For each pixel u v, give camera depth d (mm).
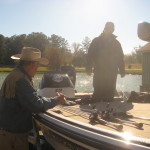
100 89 5320
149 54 14320
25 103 3346
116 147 2461
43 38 76750
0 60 66125
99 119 3340
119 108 4312
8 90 3383
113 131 2775
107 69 5281
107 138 2602
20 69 3539
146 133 2846
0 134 3508
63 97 3791
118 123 3293
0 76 23312
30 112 3609
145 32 2965
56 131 3492
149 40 3043
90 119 3404
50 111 4031
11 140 3492
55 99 3674
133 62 57344
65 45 86312
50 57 41750
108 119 3453
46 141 4797
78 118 3617
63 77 7203
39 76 22109
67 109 4297
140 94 5242
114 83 5348
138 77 20812
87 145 2852
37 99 3395
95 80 5371
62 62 42562
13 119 3449
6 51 67750
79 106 4590
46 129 4098
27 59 3549
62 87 6988
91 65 5418
